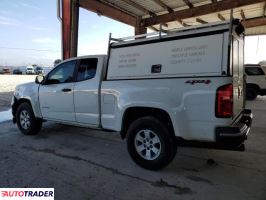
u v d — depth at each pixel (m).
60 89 4.71
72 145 4.82
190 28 3.26
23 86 5.61
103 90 3.97
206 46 3.06
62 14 8.67
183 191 2.96
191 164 3.78
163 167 3.45
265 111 8.63
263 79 11.29
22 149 4.55
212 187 3.05
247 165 3.73
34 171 3.54
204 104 2.94
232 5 9.67
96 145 4.82
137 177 3.34
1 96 12.77
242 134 2.95
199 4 10.77
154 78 3.39
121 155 4.23
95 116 4.14
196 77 3.04
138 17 12.69
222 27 2.97
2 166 3.71
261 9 11.44
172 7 11.26
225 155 4.15
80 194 2.90
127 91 3.62
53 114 4.95
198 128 3.02
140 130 3.55
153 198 2.80
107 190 2.99
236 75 3.30
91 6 9.80
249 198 2.78
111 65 3.96
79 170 3.58
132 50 3.73
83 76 4.40
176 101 3.14
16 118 5.70
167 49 3.38
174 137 3.33
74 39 8.60
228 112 2.85
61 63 4.87
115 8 11.16
